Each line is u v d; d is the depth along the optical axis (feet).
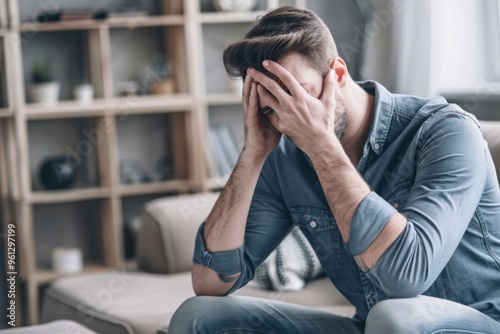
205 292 5.17
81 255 12.61
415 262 4.26
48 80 11.83
